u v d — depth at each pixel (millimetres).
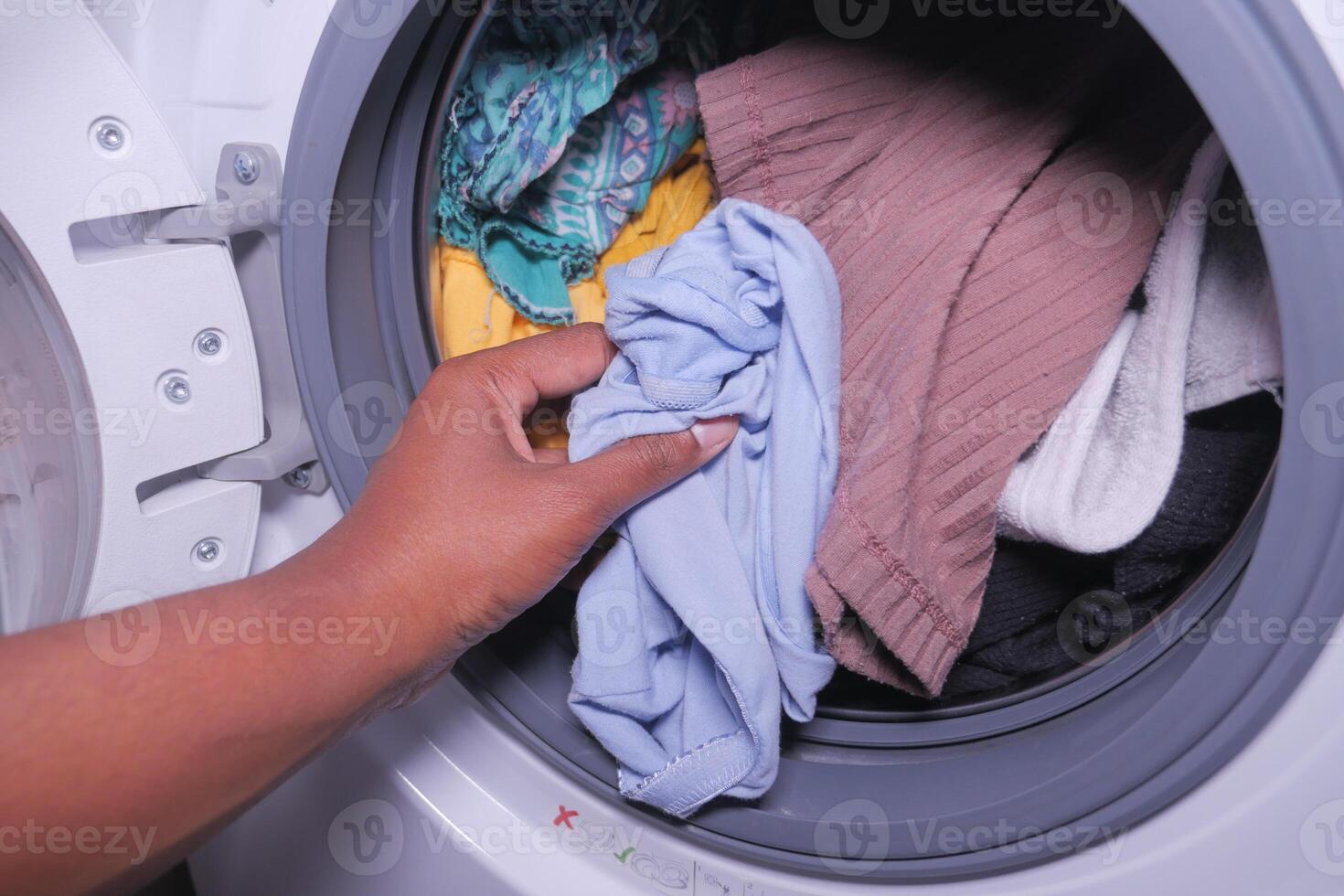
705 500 515
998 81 498
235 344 537
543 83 546
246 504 575
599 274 662
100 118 479
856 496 478
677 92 610
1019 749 542
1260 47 330
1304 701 408
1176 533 498
